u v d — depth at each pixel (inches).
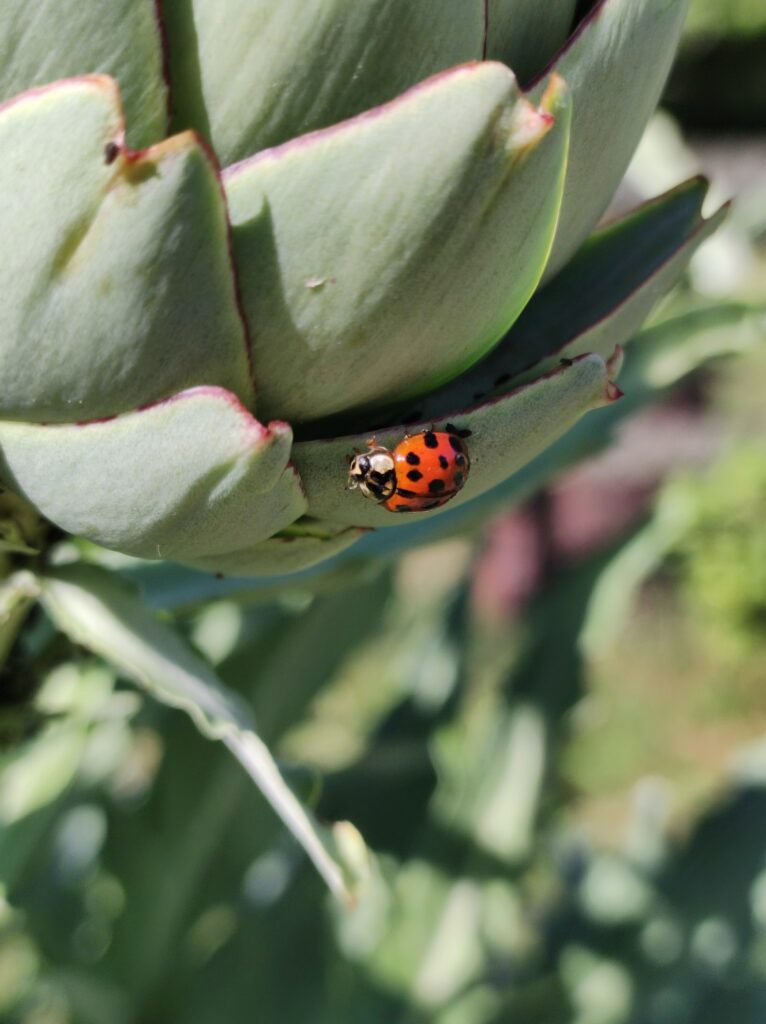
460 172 2.4
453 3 2.5
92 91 2.3
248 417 2.5
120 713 4.6
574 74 2.6
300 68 2.5
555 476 4.7
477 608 6.7
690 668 17.7
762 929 6.6
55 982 5.7
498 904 6.5
